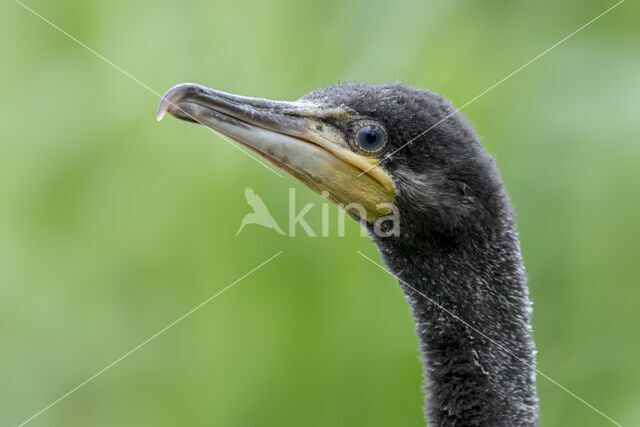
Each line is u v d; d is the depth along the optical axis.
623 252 12.02
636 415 11.70
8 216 13.22
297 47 12.76
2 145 13.30
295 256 11.98
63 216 13.09
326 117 8.61
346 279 11.84
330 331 11.77
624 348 11.94
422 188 8.33
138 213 12.79
